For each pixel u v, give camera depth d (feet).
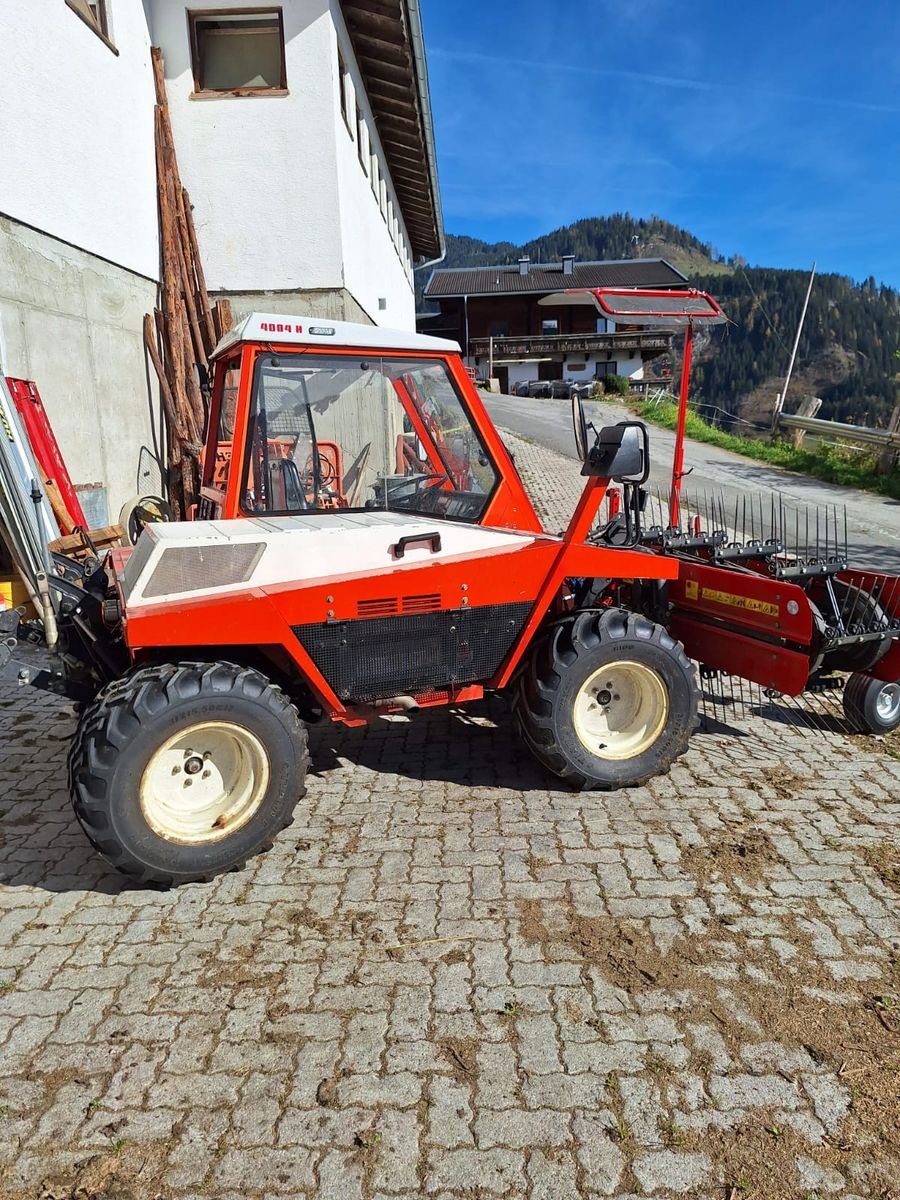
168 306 27.89
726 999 8.27
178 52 27.89
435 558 11.53
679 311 18.24
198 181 28.71
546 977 8.59
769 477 47.75
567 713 11.94
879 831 11.52
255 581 10.59
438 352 12.41
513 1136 6.76
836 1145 6.68
